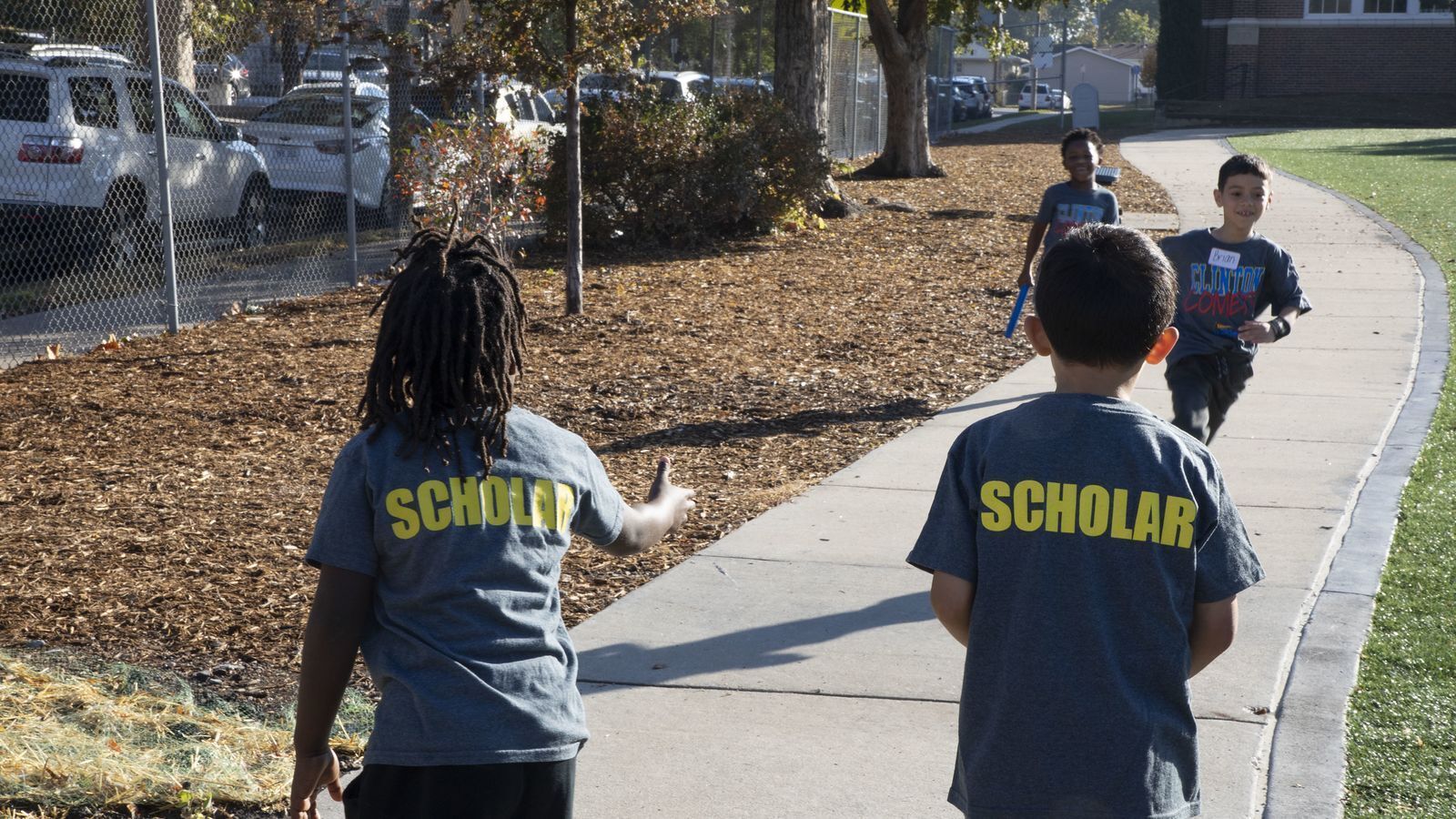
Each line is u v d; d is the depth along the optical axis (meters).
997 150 32.03
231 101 15.14
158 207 12.19
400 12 12.49
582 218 14.55
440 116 15.05
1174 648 2.05
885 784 3.63
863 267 13.77
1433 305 11.20
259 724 3.99
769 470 6.86
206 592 5.08
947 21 26.61
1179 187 21.86
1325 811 3.39
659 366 9.13
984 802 2.08
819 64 18.02
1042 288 2.16
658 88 15.78
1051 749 2.03
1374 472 6.51
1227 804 3.46
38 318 10.95
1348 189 20.69
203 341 10.10
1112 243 2.14
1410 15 45.38
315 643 2.07
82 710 4.01
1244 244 5.07
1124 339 2.10
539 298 11.62
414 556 2.07
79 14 12.06
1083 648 2.03
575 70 10.35
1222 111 43.94
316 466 6.89
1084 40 151.62
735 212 15.37
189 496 6.35
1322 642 4.46
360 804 2.11
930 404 8.25
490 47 10.52
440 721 2.03
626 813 3.48
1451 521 5.74
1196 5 46.25
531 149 13.42
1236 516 2.11
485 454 2.12
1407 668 4.26
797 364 9.29
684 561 5.43
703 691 4.22
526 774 2.07
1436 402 7.94
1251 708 4.01
